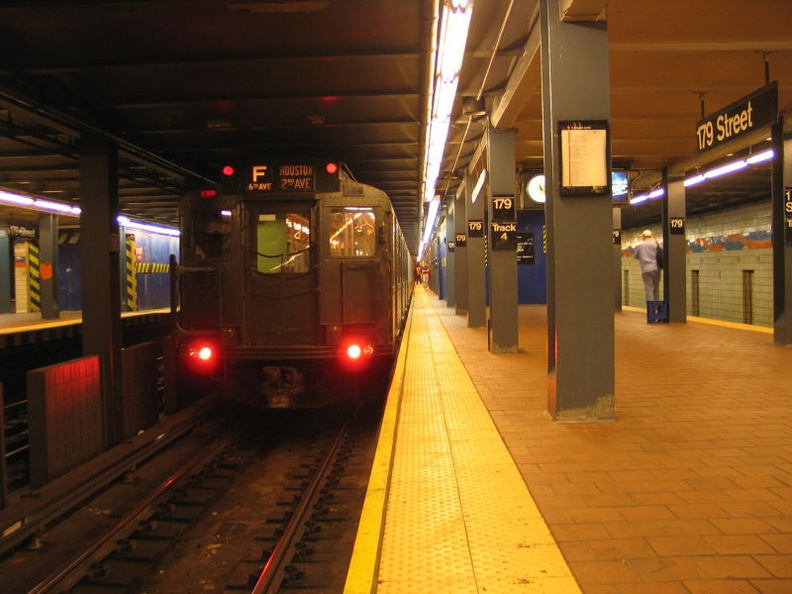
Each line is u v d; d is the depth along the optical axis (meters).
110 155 7.20
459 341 11.92
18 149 8.69
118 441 7.28
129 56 5.48
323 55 5.43
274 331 7.68
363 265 7.63
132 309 19.77
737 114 6.22
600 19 5.27
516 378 7.75
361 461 6.68
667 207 14.11
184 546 4.83
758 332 11.94
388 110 7.22
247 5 4.51
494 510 3.59
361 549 3.12
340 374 7.93
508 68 7.83
